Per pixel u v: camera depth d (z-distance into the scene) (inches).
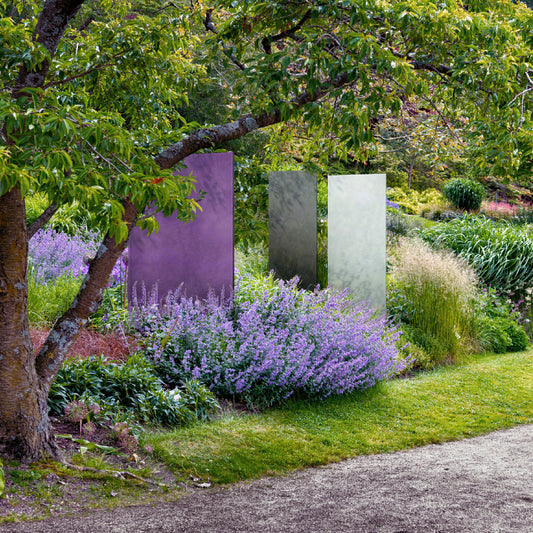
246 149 441.1
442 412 193.3
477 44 139.0
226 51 152.1
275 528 93.8
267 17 144.3
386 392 211.2
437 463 139.6
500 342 311.3
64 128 82.0
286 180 278.7
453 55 141.3
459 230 453.1
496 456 146.6
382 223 258.4
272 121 143.3
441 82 153.3
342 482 123.0
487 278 403.2
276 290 238.1
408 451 152.7
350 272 263.4
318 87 134.1
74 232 313.6
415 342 268.7
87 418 135.3
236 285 257.0
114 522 93.7
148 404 151.7
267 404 179.6
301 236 277.7
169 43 157.0
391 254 379.6
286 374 180.1
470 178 672.4
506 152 142.2
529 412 197.5
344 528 94.2
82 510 98.3
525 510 104.0
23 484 103.7
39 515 94.0
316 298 232.1
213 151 245.1
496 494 113.8
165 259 241.0
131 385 157.6
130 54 149.7
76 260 273.0
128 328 211.6
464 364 270.1
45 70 118.3
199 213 236.7
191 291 237.9
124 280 249.9
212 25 190.4
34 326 207.8
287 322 212.1
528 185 768.3
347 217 263.6
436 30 131.1
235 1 139.9
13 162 84.3
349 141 132.6
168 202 104.7
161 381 168.2
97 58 149.9
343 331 210.7
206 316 207.8
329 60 127.2
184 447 136.3
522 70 133.4
